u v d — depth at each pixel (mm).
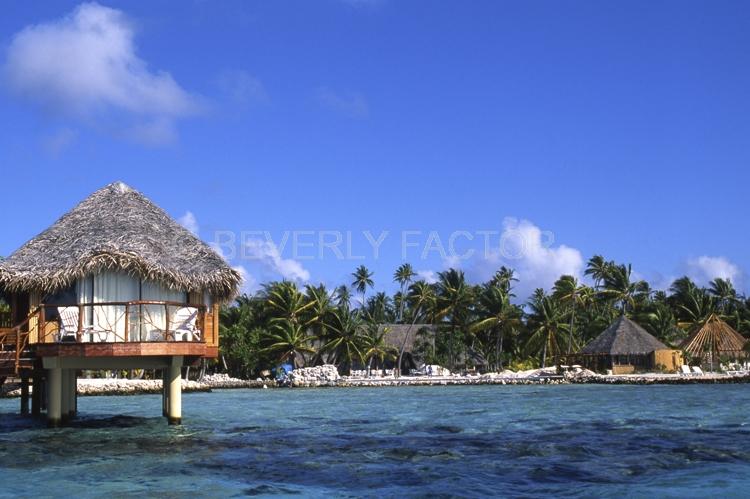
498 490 11633
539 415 25844
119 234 20859
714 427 20344
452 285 85000
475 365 85312
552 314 80312
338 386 64562
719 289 95375
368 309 109438
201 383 64562
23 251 20766
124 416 26531
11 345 21000
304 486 12234
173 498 11477
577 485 11922
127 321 19344
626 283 88000
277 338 75750
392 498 11180
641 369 71812
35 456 15703
